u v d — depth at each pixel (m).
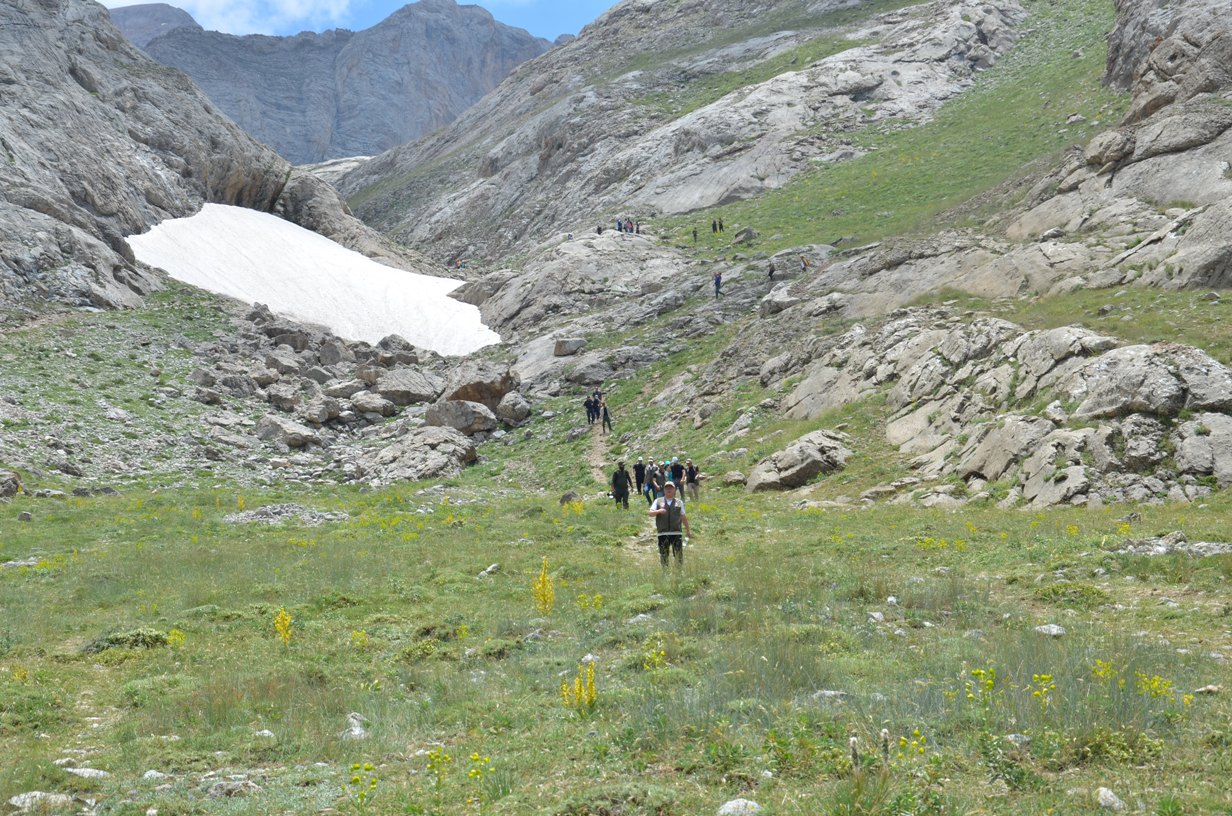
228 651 13.05
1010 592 14.44
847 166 79.62
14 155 63.50
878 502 26.78
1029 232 41.22
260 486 39.81
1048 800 6.31
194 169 81.25
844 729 7.91
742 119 94.88
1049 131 68.25
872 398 34.56
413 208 134.62
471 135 158.38
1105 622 12.13
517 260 88.19
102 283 59.69
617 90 121.69
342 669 11.75
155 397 48.22
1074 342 27.53
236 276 71.19
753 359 44.81
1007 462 25.25
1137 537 16.91
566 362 56.53
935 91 92.25
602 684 10.34
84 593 17.86
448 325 70.69
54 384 46.12
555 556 20.61
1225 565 13.83
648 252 72.69
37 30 75.94
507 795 7.09
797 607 13.47
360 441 49.41
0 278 55.03
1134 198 37.59
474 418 49.69
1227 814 5.90
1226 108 38.06
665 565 17.64
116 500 32.88
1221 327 26.25
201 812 7.05
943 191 64.50
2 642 13.67
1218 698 8.41
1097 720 7.73
